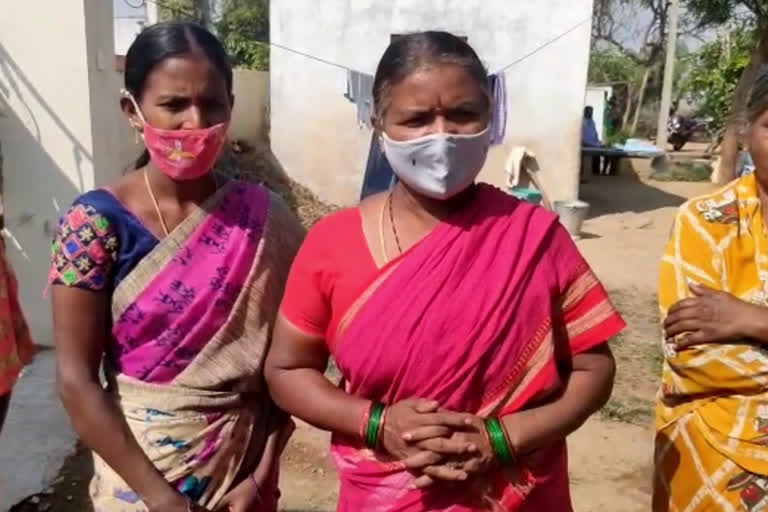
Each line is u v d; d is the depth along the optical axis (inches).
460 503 68.3
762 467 76.3
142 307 77.0
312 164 464.1
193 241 78.5
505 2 433.4
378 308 66.1
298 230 86.7
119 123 241.0
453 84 65.3
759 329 75.2
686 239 82.2
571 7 430.9
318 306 70.7
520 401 67.9
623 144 860.6
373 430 67.4
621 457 170.1
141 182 79.6
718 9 612.1
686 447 81.8
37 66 209.6
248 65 807.1
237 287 79.3
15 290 107.8
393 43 69.4
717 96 753.0
